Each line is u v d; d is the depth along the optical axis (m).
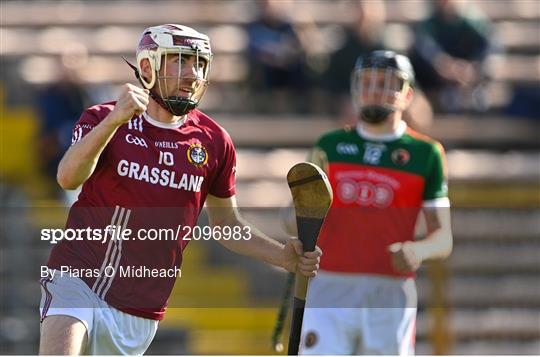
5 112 42.44
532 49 46.91
